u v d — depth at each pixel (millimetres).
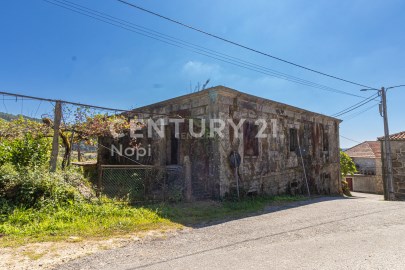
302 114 13758
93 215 5871
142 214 6324
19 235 4641
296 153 12977
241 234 5070
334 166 16016
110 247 4277
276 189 11477
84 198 6652
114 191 8492
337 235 4965
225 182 9148
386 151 14156
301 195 12547
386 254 3865
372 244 4371
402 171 14172
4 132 7777
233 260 3678
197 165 9727
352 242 4500
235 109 9930
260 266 3449
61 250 4070
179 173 9148
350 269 3328
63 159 9484
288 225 5789
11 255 3818
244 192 9844
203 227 5660
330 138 15938
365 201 10312
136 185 9078
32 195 5977
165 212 6621
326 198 11477
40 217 5441
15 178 6090
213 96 9438
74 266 3498
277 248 4199
